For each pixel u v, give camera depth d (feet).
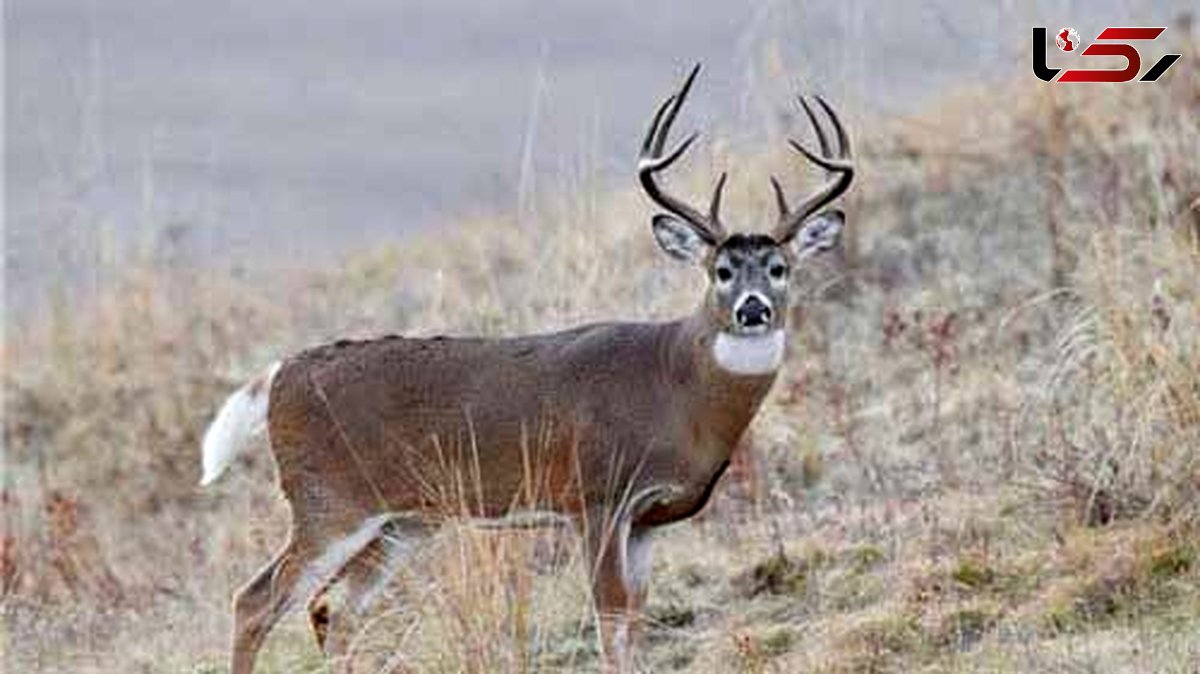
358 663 71.56
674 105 74.90
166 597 85.40
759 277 72.49
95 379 105.50
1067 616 71.15
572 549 77.97
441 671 68.33
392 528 74.59
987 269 96.07
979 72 108.06
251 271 115.65
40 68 180.55
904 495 82.58
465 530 70.59
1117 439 77.77
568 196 98.53
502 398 73.51
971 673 68.80
